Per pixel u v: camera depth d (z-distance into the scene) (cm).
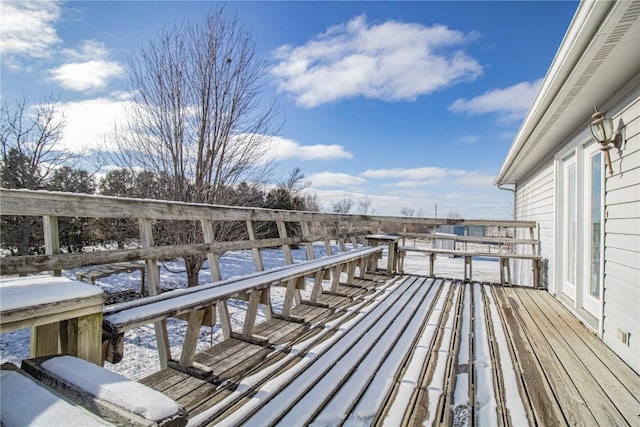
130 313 150
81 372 99
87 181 729
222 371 193
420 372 211
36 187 729
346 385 191
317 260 355
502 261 530
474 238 571
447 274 823
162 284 626
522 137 443
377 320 312
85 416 80
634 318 232
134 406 82
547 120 366
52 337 119
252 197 597
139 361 304
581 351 256
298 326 277
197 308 180
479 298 430
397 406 171
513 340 278
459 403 177
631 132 250
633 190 243
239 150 582
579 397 187
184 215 224
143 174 539
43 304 109
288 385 185
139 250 191
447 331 292
